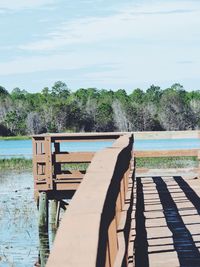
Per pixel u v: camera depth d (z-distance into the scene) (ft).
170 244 22.95
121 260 9.13
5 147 265.54
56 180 44.21
